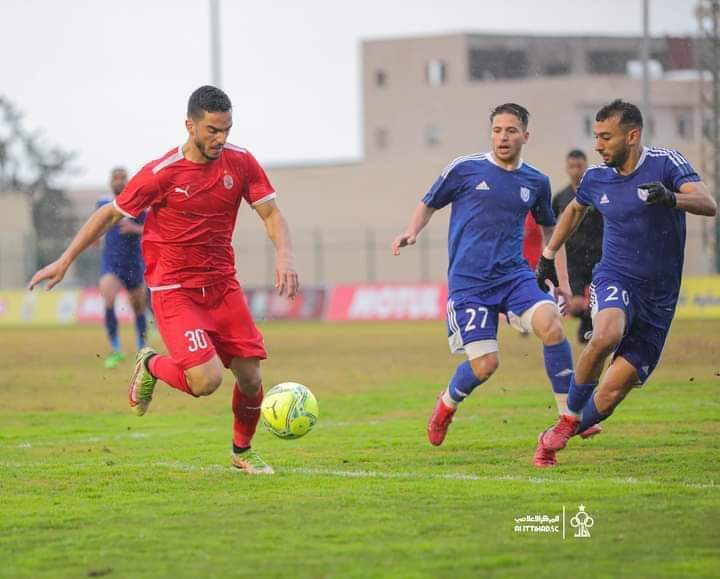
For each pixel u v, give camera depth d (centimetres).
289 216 15400
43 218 17088
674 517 1852
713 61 8975
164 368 2250
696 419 3128
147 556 1652
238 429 2366
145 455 2683
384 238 14888
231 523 1859
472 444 2744
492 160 2392
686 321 7775
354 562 1592
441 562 1584
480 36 18275
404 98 18725
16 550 1703
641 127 2253
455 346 2417
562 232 2462
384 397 3931
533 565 1566
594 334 2262
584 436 2473
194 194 2170
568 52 16975
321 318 10475
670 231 2277
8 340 7544
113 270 4853
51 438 3048
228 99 2120
